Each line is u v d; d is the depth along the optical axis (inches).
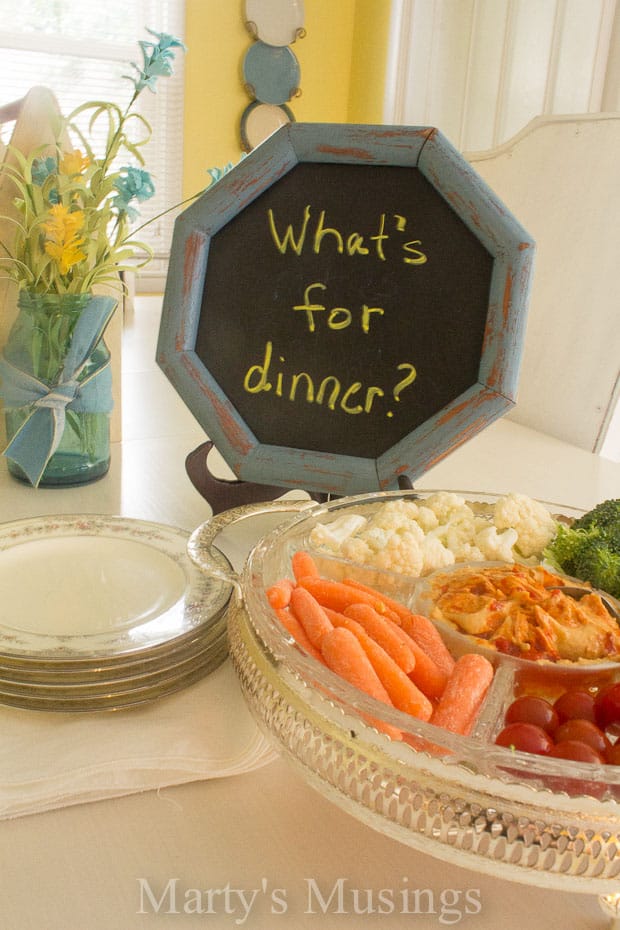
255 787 20.8
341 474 34.0
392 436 33.8
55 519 30.4
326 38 169.5
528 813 15.3
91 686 21.7
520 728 17.8
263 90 166.7
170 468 44.2
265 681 19.1
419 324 33.0
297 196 33.9
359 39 167.6
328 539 27.0
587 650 22.3
